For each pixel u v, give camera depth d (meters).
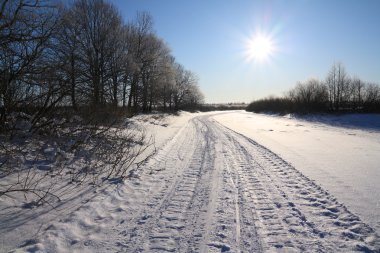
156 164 9.55
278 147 13.25
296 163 9.39
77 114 10.35
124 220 4.88
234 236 4.27
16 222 4.43
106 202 5.70
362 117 36.72
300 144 14.33
